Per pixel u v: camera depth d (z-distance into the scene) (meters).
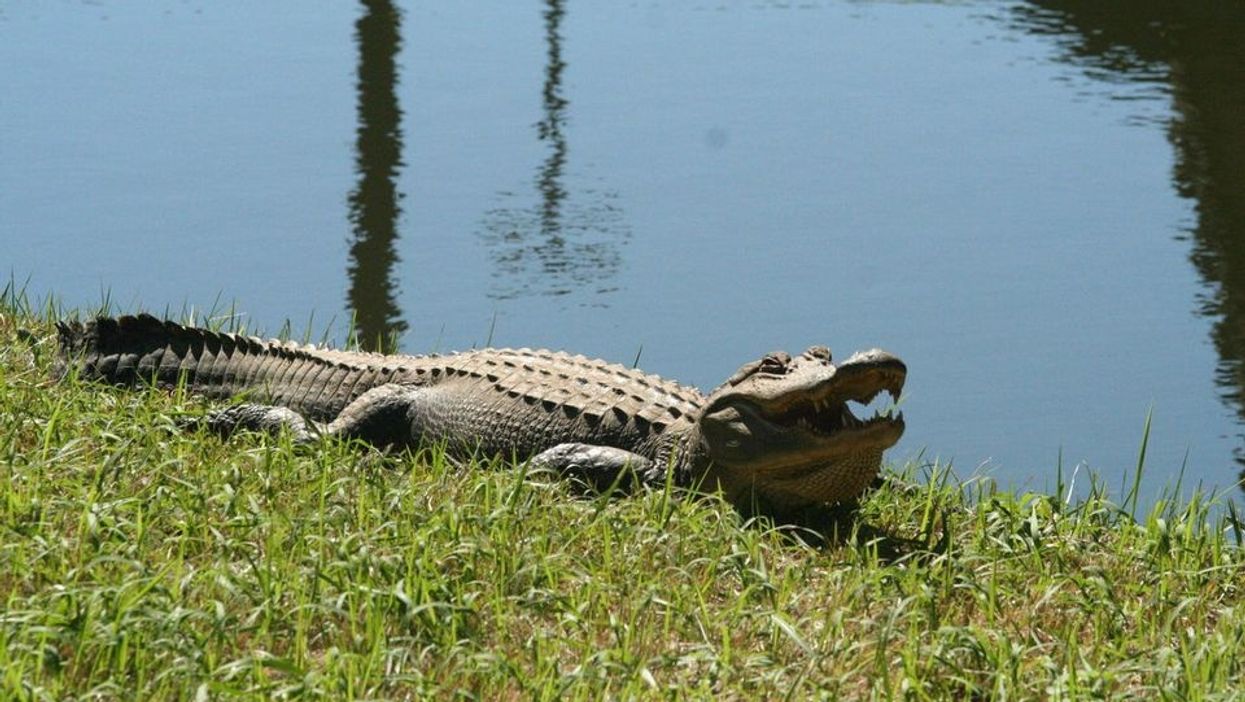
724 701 9.65
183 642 9.41
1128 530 13.12
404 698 9.41
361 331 22.53
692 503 13.26
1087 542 12.64
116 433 13.45
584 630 10.42
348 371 15.75
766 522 13.03
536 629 10.15
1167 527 12.74
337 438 14.22
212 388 16.12
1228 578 12.05
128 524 11.10
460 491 12.80
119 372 16.12
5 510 11.26
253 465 13.01
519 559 11.06
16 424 13.28
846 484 13.38
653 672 10.03
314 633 10.04
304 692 8.89
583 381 14.93
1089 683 9.79
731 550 11.96
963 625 10.85
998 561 12.05
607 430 14.38
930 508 13.39
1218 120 32.00
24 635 9.05
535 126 32.19
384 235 26.33
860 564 11.80
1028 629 10.88
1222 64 36.00
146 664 9.14
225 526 11.41
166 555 10.88
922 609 10.91
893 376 12.88
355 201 27.91
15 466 12.22
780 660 10.15
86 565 10.36
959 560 11.66
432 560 10.86
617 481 12.78
